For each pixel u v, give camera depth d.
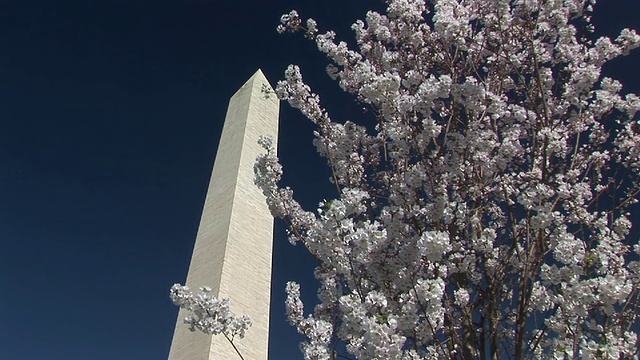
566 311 3.96
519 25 5.22
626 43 5.57
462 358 3.84
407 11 5.09
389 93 4.34
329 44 5.43
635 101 5.24
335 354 3.88
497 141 4.78
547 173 4.43
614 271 4.45
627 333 3.83
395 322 3.37
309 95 5.62
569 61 5.70
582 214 4.61
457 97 4.30
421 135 4.42
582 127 5.35
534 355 4.39
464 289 4.31
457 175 4.62
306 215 5.05
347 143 5.16
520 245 4.59
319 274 4.72
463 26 4.73
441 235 3.53
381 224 4.46
